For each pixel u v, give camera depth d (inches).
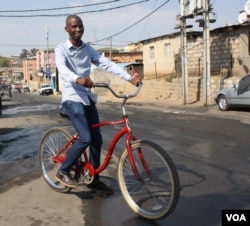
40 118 606.2
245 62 930.1
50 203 194.7
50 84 3093.0
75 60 188.5
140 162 173.0
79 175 196.9
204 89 773.3
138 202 177.6
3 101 1453.0
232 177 235.9
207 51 759.7
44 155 220.7
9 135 424.5
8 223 171.0
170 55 1309.1
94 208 186.5
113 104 984.9
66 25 185.6
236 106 645.9
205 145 338.0
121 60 2274.9
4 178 243.1
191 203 191.5
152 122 520.1
